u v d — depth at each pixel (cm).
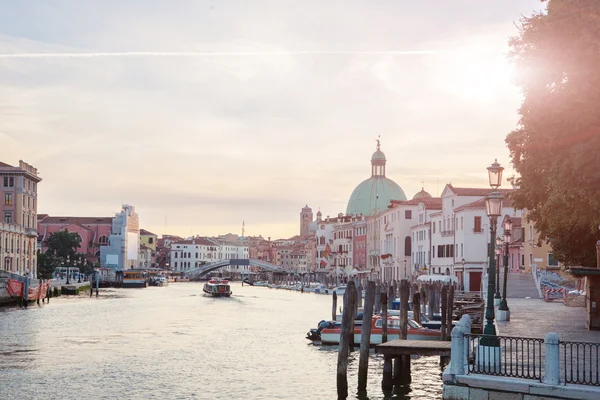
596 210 2589
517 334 3138
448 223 10281
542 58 2347
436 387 3138
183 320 6750
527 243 8488
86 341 4859
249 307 9088
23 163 12006
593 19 2203
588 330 3294
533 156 3055
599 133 2258
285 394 3059
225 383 3303
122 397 2986
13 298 8281
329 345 4662
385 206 18938
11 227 10912
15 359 3972
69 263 16388
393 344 3008
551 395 1933
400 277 12338
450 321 4419
